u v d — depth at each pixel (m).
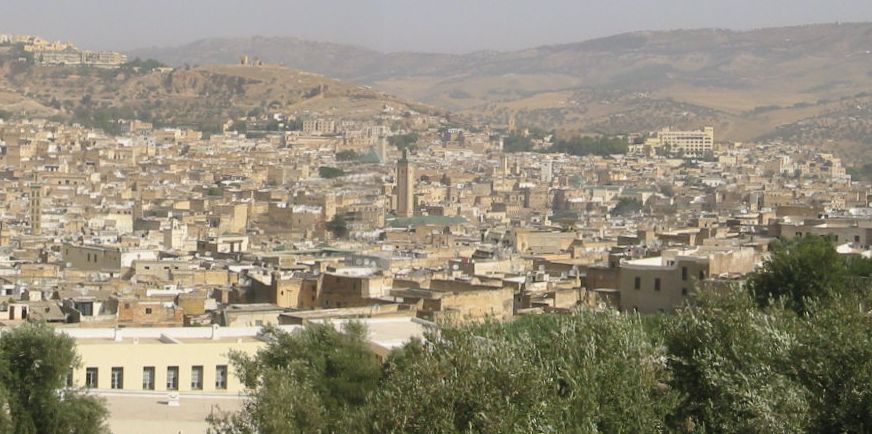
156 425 173.88
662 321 152.00
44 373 171.88
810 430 124.31
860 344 127.69
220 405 185.50
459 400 129.25
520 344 140.88
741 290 158.75
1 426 163.12
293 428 150.50
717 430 134.50
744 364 137.88
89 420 171.38
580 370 133.62
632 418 132.25
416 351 155.38
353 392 169.25
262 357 182.62
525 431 122.00
